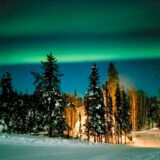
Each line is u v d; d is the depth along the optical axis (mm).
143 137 81188
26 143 32906
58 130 54531
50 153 24922
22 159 20797
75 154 24781
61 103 55188
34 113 56562
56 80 55406
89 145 37656
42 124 54781
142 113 97125
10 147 27875
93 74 66438
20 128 57594
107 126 70938
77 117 83188
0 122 57625
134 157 21531
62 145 34656
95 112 65812
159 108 46500
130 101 96938
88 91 66625
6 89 59469
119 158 21219
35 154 23781
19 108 58344
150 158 20625
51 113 54656
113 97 81812
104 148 32656
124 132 76312
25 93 60031
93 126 65688
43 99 54844
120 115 75625
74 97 88562
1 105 58781
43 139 38719
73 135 78625
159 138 78938
